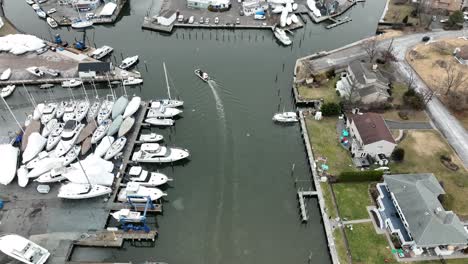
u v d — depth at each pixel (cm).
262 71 10350
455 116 8469
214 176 7375
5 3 13925
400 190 6309
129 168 7412
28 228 6269
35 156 7431
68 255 5894
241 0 13512
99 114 8381
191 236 6369
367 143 7194
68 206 6638
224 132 8325
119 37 11969
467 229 6050
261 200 6944
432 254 5781
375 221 6316
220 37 12000
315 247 6231
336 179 6988
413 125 8225
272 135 8281
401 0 13775
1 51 10675
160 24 12250
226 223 6562
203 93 9431
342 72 9919
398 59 10419
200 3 13025
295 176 7381
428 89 9200
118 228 6384
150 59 10844
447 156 7412
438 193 6284
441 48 10800
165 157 7544
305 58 10500
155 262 5866
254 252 6141
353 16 13250
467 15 12444
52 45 11038
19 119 8538
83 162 7138
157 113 8550
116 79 9794
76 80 9638
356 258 5806
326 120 8438
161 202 6862
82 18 12606
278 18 12594
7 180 6931
